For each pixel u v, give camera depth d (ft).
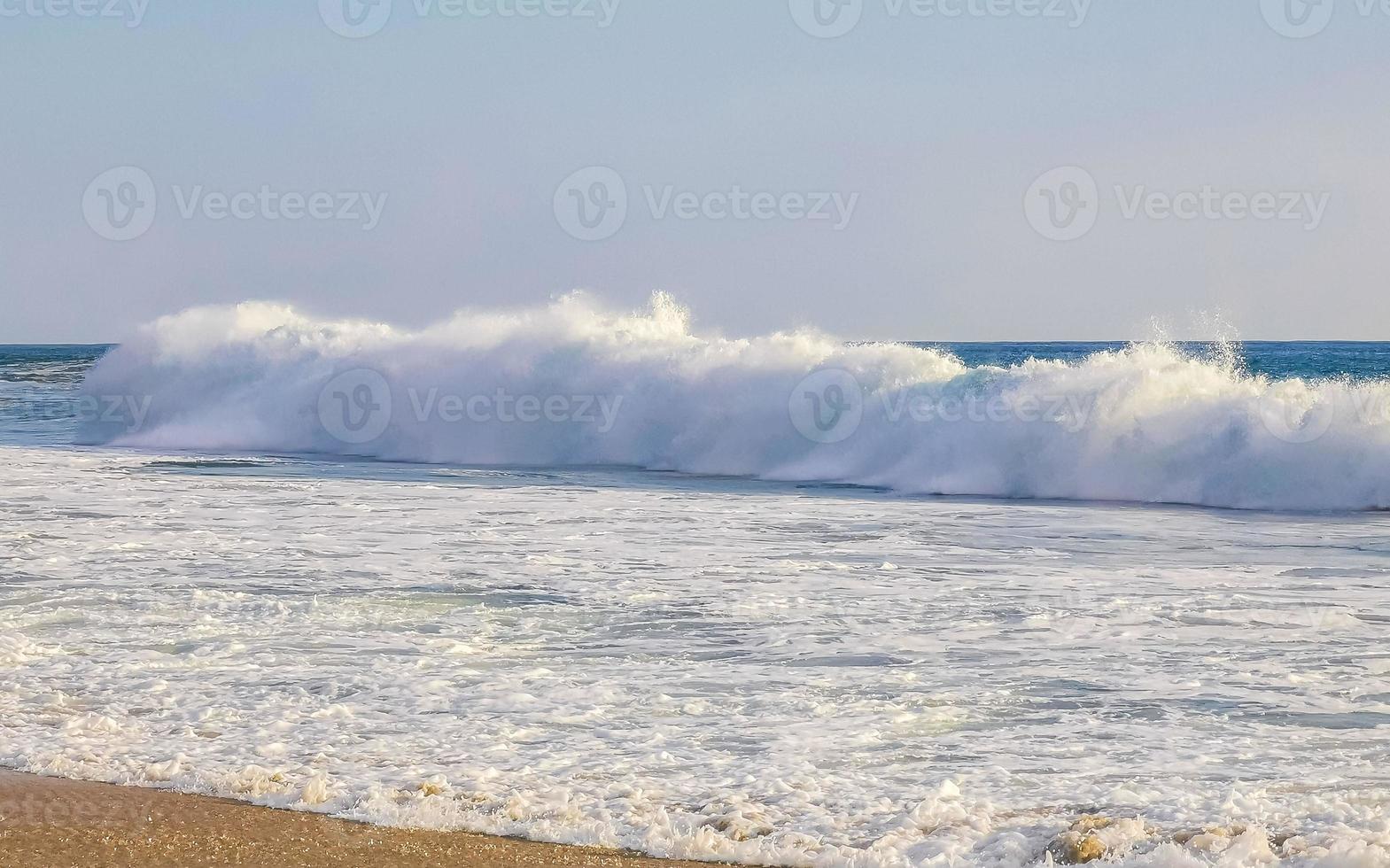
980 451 87.04
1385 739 27.43
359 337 139.95
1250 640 37.09
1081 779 24.90
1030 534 61.31
